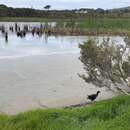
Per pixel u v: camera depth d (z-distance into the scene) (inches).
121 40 1731.1
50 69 920.9
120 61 523.5
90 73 522.9
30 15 5600.4
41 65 994.1
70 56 1228.5
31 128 346.3
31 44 1727.4
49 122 357.1
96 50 509.7
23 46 1608.0
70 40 1987.0
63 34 2472.9
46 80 770.2
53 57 1194.6
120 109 379.6
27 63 1033.5
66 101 592.4
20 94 639.1
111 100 423.5
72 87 701.3
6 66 965.8
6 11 5649.6
